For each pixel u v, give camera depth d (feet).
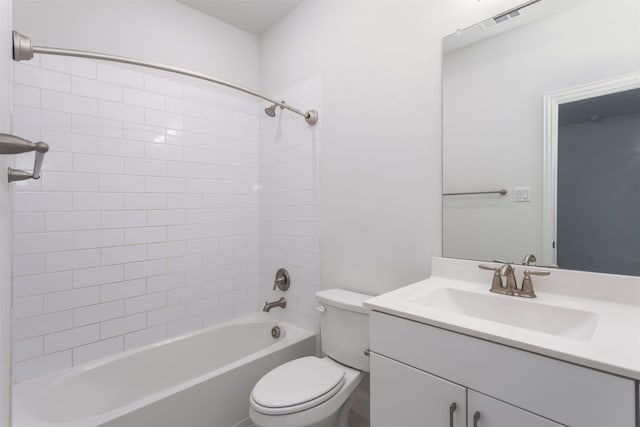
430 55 4.71
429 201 4.73
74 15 5.26
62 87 5.13
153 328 6.12
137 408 4.04
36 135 4.90
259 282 7.85
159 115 6.24
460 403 2.77
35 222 4.87
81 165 5.31
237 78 7.50
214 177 7.07
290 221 7.04
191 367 6.31
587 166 3.46
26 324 4.79
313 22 6.49
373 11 5.43
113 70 5.67
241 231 7.55
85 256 5.34
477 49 4.25
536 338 2.47
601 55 3.39
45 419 4.31
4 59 1.64
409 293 3.78
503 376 2.53
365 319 4.72
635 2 3.21
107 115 5.59
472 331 2.67
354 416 5.64
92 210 5.42
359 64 5.65
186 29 6.68
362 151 5.61
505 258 4.02
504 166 4.03
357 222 5.70
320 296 5.32
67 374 4.97
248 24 7.45
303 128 6.72
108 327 5.57
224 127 7.25
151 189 6.12
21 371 4.74
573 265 3.55
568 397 2.24
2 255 1.57
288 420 3.76
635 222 3.19
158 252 6.21
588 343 2.36
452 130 4.48
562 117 3.62
